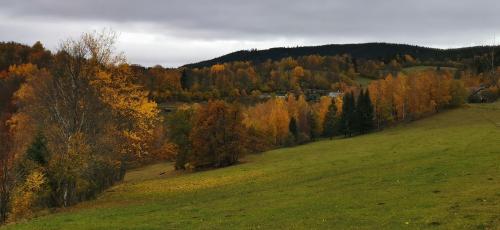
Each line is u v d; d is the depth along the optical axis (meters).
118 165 57.69
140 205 44.44
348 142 104.88
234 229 29.67
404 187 38.94
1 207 47.59
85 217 37.28
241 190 50.25
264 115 159.38
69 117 48.16
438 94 148.00
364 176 48.00
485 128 90.81
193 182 65.56
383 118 151.75
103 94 48.81
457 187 36.06
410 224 26.67
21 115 62.84
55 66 48.28
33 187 47.62
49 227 33.44
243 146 96.31
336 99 183.50
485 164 45.88
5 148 53.28
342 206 33.88
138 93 51.69
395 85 154.50
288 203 37.31
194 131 96.38
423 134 95.25
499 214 26.64
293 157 87.06
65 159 47.19
